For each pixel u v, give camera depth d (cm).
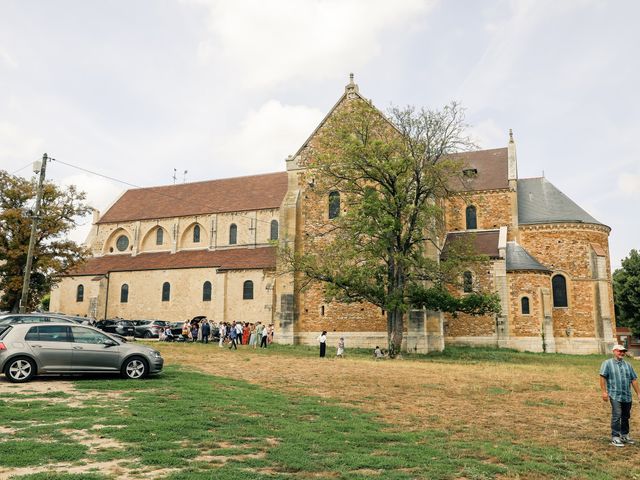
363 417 1366
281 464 895
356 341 4150
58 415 1178
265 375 2138
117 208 6769
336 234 3922
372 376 2234
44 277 4547
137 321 4797
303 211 4472
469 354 3728
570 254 4681
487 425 1346
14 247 4266
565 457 1055
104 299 5878
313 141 4550
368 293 3425
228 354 3150
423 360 3259
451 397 1783
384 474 866
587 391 2009
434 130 3491
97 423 1112
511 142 5131
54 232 4369
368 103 3769
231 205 6038
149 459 878
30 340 1656
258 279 5194
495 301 3378
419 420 1372
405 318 3944
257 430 1120
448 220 5022
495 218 4888
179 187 6788
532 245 4791
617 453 1111
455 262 3462
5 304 4481
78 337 1719
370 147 3375
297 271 3800
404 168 3356
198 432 1077
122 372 1758
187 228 6122
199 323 4878
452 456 1016
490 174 5100
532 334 4328
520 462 996
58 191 4462
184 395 1489
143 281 5772
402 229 3553
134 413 1223
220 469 845
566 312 4606
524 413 1535
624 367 1199
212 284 5409
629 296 5978
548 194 5028
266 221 5722
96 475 789
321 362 2809
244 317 5178
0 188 4319
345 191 3653
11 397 1380
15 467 824
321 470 874
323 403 1538
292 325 4269
